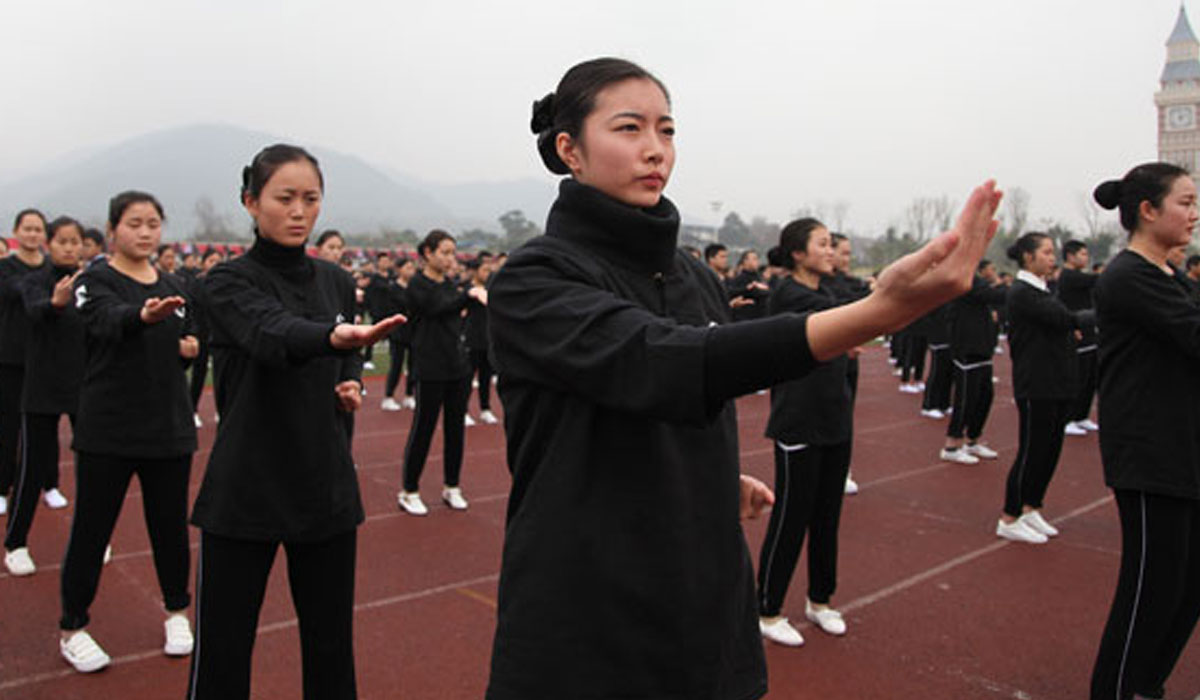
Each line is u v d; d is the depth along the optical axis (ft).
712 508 4.70
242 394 8.36
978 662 11.85
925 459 25.62
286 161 8.49
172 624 11.91
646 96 4.65
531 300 4.38
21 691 10.73
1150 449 9.47
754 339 3.53
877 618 13.39
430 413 19.21
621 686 4.41
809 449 12.18
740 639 4.88
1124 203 10.21
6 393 18.22
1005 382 45.29
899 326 3.30
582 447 4.48
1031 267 17.17
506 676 4.58
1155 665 10.61
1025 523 17.80
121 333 10.46
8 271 18.25
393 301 33.68
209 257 39.63
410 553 16.43
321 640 8.74
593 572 4.44
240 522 8.23
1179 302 9.23
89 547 11.14
